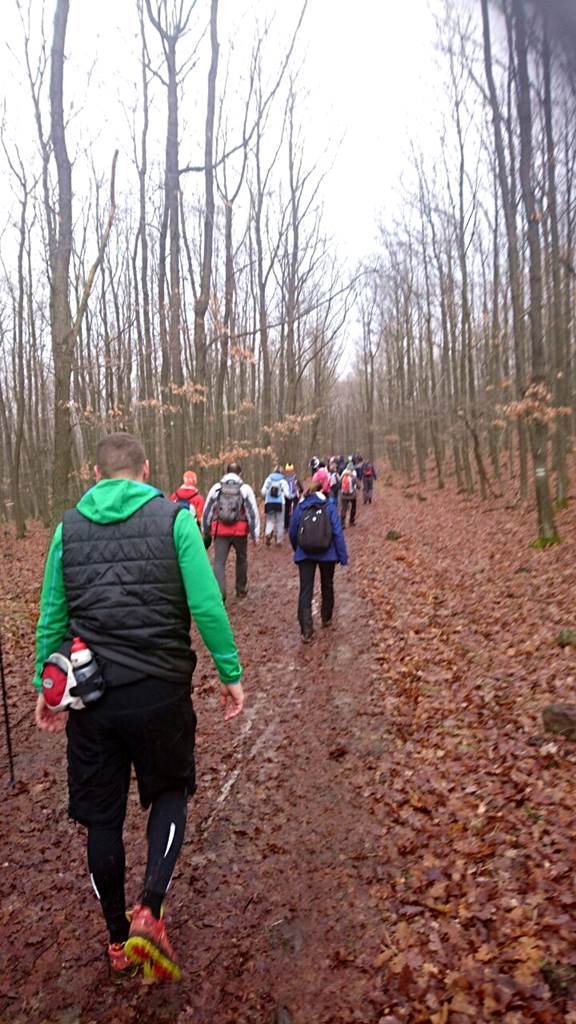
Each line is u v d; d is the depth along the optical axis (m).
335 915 2.95
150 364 21.30
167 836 2.41
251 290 26.16
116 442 2.63
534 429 11.41
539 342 11.16
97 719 2.35
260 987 2.57
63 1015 2.45
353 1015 2.42
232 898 3.09
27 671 6.36
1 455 29.59
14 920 2.94
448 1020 2.34
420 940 2.74
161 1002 2.50
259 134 16.02
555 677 5.32
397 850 3.40
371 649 6.81
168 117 12.62
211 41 12.07
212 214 12.75
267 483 13.30
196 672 6.34
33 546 19.41
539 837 3.28
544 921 2.71
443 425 29.95
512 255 15.70
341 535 7.21
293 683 5.98
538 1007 2.32
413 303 31.75
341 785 4.12
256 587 9.79
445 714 5.02
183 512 2.51
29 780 4.22
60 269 8.90
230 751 4.66
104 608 2.38
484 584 9.26
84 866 3.32
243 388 26.86
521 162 10.75
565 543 10.97
